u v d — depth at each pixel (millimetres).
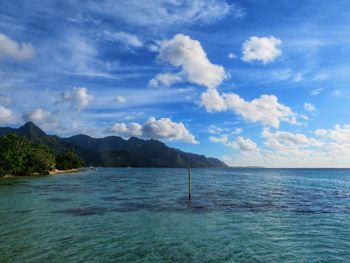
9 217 36156
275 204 49156
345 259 21875
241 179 140500
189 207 44844
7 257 21562
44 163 148625
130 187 82562
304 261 21359
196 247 24406
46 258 21422
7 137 130250
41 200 51625
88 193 64312
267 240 26719
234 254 22703
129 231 29500
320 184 105562
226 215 38500
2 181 100812
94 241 25875
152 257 21844
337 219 36531
